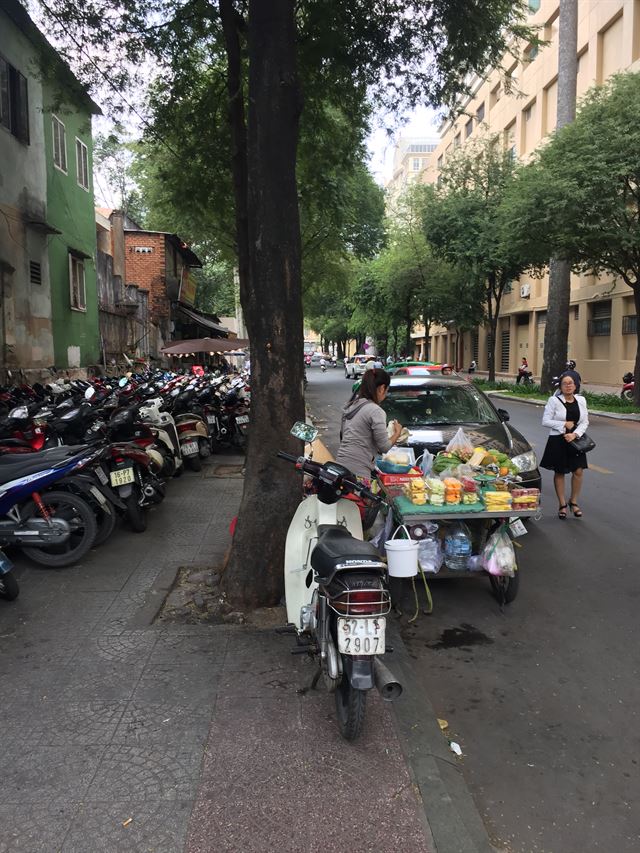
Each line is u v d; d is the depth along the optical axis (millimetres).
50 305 13742
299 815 2543
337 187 14617
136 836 2418
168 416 8914
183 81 8414
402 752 2955
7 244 11781
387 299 39719
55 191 14055
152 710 3240
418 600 5066
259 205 4293
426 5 7125
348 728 2924
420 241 34906
